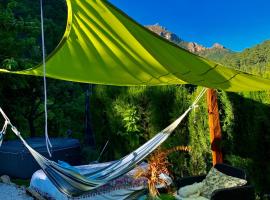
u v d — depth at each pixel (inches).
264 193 254.1
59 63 178.1
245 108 260.7
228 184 211.2
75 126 526.3
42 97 506.9
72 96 586.2
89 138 434.0
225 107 270.1
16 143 365.1
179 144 299.9
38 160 164.4
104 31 141.3
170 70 170.4
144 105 327.9
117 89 354.6
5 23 446.3
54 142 372.5
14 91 471.5
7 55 446.6
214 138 250.8
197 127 288.0
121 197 238.1
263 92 250.4
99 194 230.4
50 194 240.2
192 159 291.9
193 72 169.6
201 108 283.7
